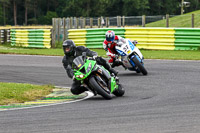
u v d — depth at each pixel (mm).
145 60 59906
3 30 107250
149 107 27469
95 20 99875
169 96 32125
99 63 33094
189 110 25875
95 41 82750
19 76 48250
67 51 32000
